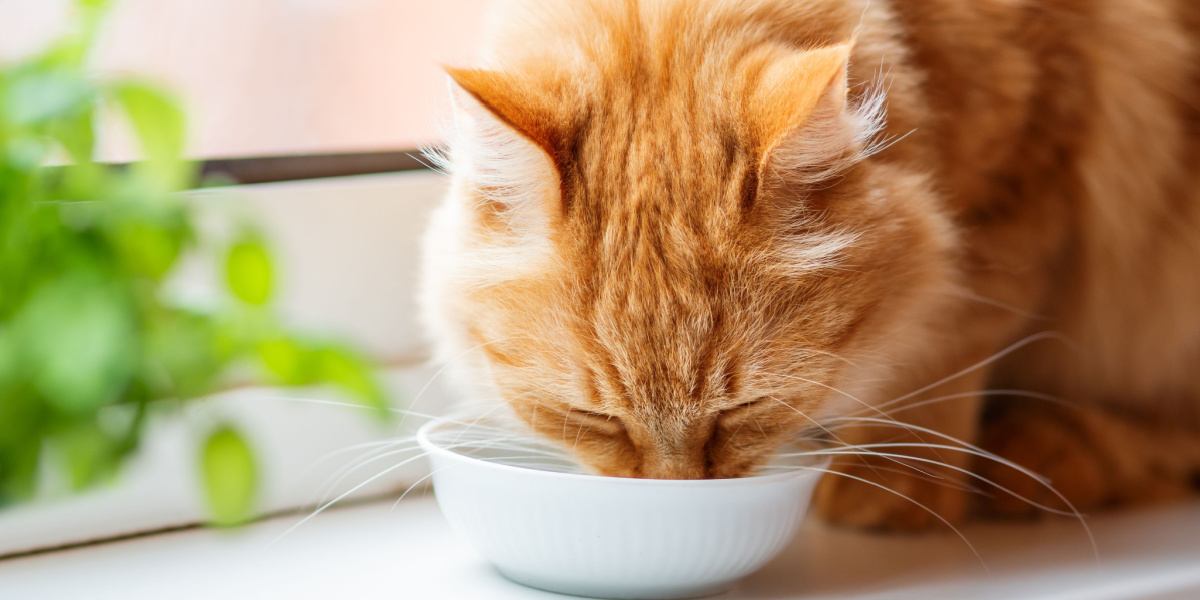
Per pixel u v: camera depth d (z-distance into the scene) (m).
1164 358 0.90
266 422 0.81
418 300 0.84
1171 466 0.88
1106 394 0.91
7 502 0.56
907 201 0.78
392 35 0.89
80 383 0.51
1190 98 0.86
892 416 0.83
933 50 0.81
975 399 0.84
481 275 0.76
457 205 0.78
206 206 0.63
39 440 0.54
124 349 0.54
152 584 0.74
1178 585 0.76
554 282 0.74
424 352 0.87
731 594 0.74
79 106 0.57
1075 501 0.85
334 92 0.88
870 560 0.78
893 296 0.77
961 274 0.82
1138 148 0.86
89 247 0.55
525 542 0.72
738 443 0.76
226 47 0.85
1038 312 0.88
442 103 0.85
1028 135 0.83
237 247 0.58
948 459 0.83
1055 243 0.85
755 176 0.73
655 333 0.74
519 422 0.78
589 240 0.74
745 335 0.74
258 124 0.86
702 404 0.75
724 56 0.76
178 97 0.57
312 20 0.87
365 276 0.85
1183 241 0.88
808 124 0.72
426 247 0.82
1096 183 0.85
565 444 0.77
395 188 0.86
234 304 0.58
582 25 0.77
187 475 0.78
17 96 0.56
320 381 0.58
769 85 0.74
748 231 0.74
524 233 0.75
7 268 0.54
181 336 0.57
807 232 0.75
